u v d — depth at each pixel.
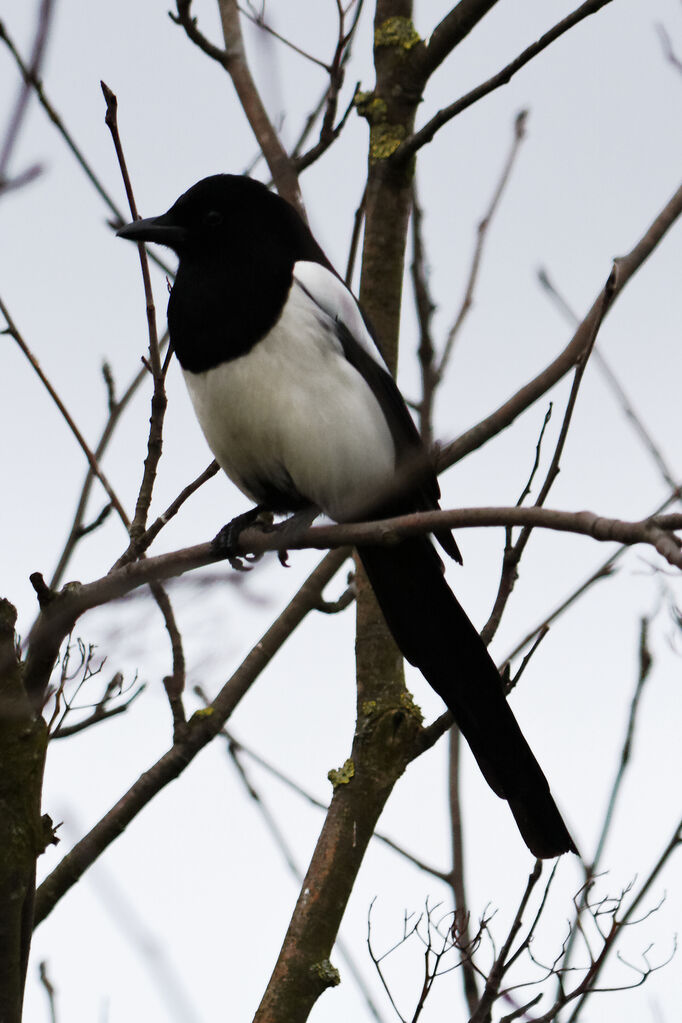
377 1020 7.41
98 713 7.52
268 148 9.66
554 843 8.04
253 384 8.67
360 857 8.40
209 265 8.93
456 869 8.62
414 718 8.77
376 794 8.56
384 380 9.02
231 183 9.05
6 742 6.06
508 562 7.74
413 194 9.95
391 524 6.07
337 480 8.82
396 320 9.66
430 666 8.82
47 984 7.23
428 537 8.81
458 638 8.82
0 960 6.09
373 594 9.18
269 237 8.98
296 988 7.96
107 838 7.96
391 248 9.60
